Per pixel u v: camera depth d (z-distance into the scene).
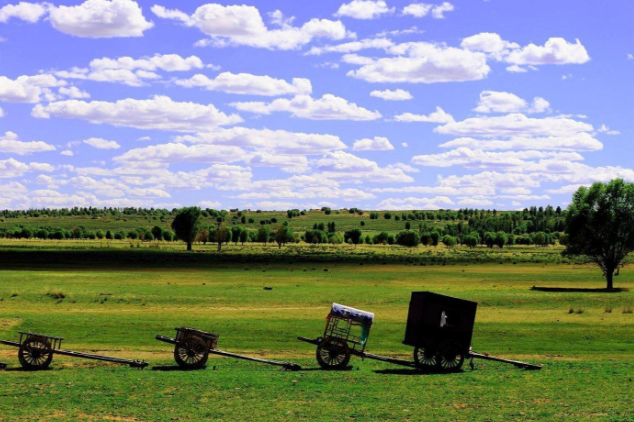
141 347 33.88
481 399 21.62
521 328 41.69
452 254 174.25
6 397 21.31
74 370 26.77
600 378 25.91
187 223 185.62
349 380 25.03
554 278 85.44
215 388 23.16
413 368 28.53
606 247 73.94
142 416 19.12
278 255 144.12
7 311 45.59
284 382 24.44
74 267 91.44
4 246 161.88
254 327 40.66
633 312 49.62
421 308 27.75
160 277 76.88
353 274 87.56
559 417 18.91
